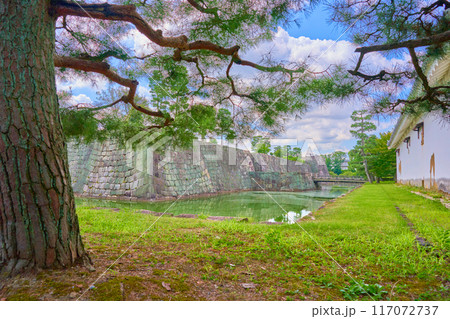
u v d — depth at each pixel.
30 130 1.89
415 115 4.00
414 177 13.94
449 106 3.63
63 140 2.10
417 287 2.23
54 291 1.76
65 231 2.05
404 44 2.88
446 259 2.85
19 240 1.92
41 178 1.94
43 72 1.97
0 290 1.77
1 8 1.86
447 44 3.02
